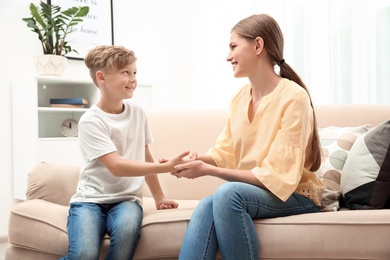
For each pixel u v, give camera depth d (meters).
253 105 1.66
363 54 2.96
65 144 3.03
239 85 3.75
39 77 2.95
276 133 1.54
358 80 2.98
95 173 1.67
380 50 2.93
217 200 1.39
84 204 1.61
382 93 2.92
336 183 1.78
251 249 1.38
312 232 1.38
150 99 3.53
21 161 3.06
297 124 1.49
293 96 1.52
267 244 1.41
